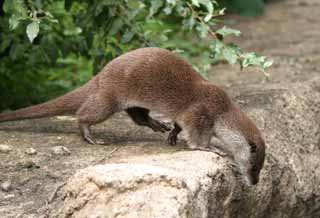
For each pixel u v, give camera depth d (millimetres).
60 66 15539
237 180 9500
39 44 12305
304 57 16797
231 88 13508
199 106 9602
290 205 10977
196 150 9523
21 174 8938
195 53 16938
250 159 9555
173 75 9727
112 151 9664
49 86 13859
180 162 8789
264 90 12977
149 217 7059
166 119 9781
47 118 11375
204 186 8320
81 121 10047
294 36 19406
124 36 11617
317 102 12891
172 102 9688
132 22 11805
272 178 10500
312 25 20859
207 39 17953
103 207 7301
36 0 10484
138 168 7648
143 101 9773
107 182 7402
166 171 7660
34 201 8188
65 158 9383
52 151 9586
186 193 7508
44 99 12961
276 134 11289
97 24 11891
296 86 13195
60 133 10555
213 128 9664
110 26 11781
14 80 13023
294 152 11305
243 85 13773
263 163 9734
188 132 9602
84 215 7301
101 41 12273
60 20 12961
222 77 14828
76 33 12430
